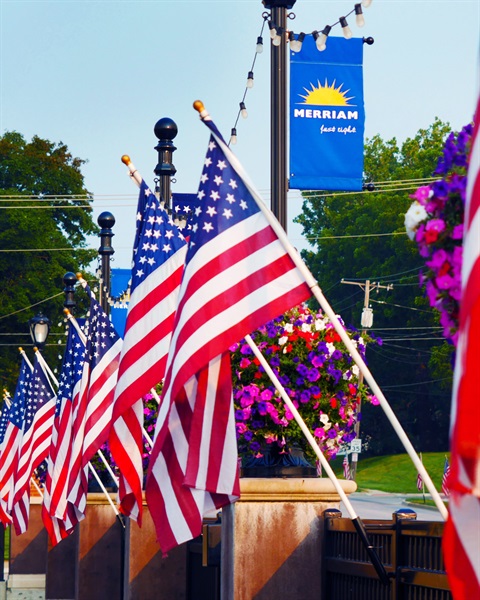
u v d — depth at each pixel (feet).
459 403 18.12
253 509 40.98
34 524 95.25
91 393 59.77
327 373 42.96
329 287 322.96
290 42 52.65
